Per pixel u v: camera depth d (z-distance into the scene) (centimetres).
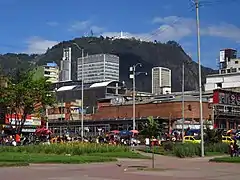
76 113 11681
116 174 2256
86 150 4209
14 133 6781
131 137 6469
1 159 3019
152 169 2652
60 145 4241
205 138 5178
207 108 10081
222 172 2481
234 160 3497
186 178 2058
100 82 13438
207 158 4153
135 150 4881
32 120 8300
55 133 10419
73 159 3200
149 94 14738
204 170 2636
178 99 9900
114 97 12338
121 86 13650
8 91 6028
